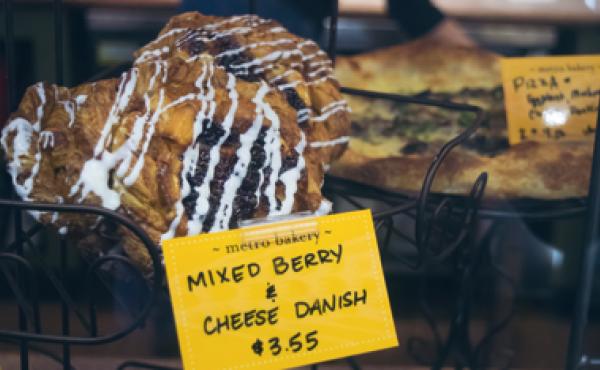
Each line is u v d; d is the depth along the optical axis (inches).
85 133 16.4
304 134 17.5
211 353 15.4
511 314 25.0
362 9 31.1
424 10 25.5
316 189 17.2
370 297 16.2
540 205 20.9
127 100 16.7
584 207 20.1
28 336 16.0
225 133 16.6
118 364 23.7
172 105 16.4
